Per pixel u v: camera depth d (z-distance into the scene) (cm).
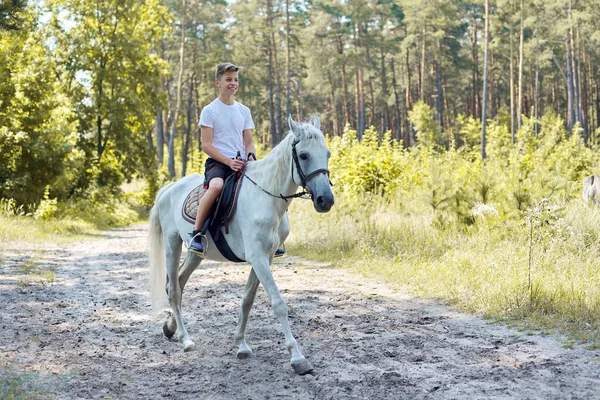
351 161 1998
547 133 2627
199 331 726
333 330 714
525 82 6862
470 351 614
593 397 481
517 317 734
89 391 512
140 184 5022
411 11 6088
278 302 546
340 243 1366
